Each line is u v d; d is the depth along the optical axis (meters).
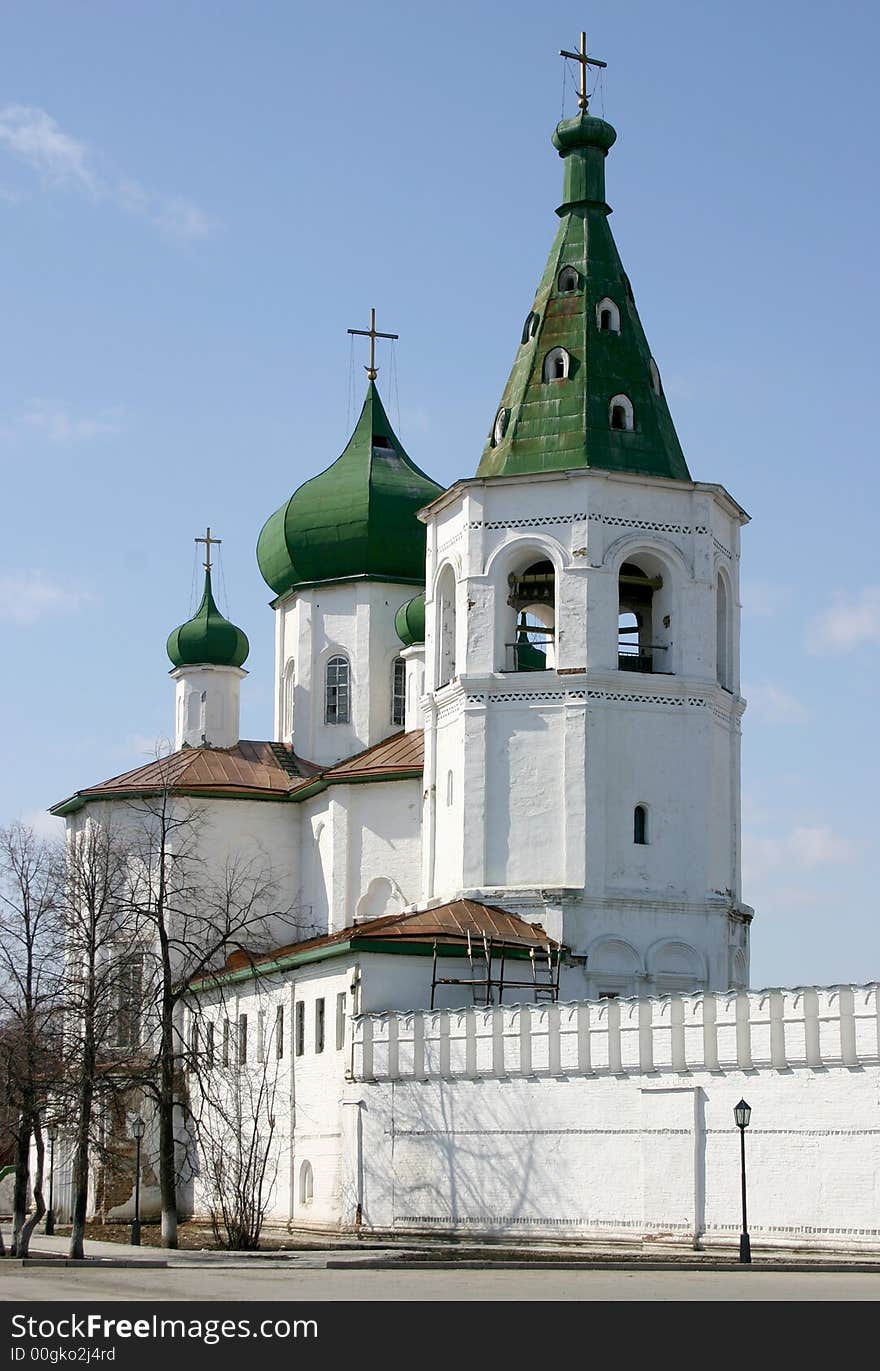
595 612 67.12
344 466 89.19
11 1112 60.81
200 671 88.94
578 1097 56.66
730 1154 52.22
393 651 87.25
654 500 68.50
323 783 79.00
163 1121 58.56
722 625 70.38
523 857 66.56
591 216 72.12
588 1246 55.00
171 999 59.25
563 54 73.12
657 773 67.19
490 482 68.75
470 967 63.59
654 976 65.69
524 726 67.25
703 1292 37.44
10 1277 43.97
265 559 90.62
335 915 78.00
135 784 82.44
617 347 70.38
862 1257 47.78
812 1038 50.53
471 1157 59.25
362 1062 62.56
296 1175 66.94
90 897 61.41
